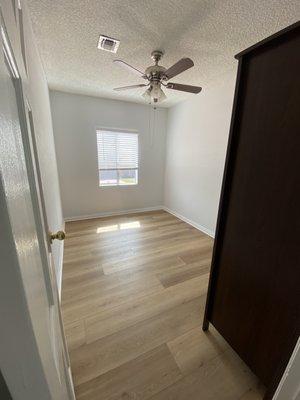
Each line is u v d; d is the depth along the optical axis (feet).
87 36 5.55
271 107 2.85
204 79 8.45
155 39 5.65
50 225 4.97
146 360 4.18
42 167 4.36
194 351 4.39
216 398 3.60
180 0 4.26
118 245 9.27
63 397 1.84
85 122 11.38
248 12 4.56
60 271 6.87
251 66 3.07
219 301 4.36
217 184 10.02
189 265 7.68
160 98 7.10
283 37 2.58
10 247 0.76
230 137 3.50
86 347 4.42
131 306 5.62
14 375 0.99
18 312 0.87
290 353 2.88
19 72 1.38
